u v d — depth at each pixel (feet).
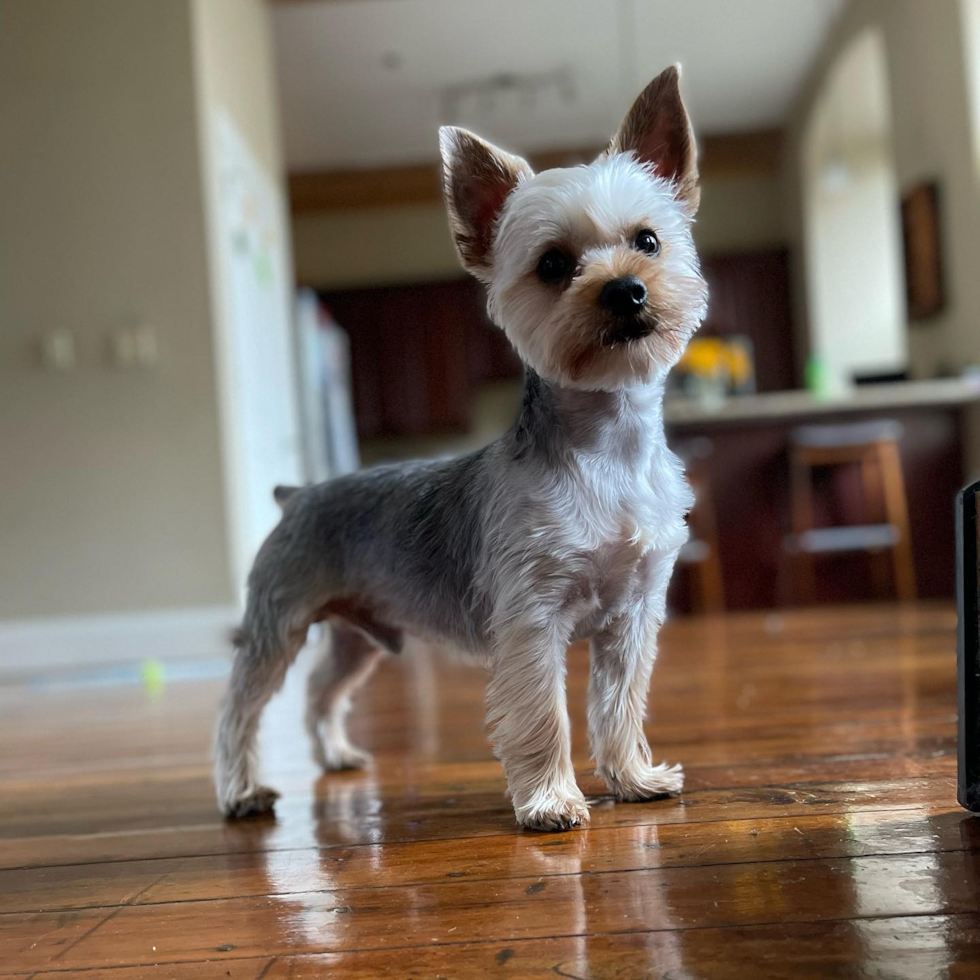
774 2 15.46
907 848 2.87
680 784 3.73
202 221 10.04
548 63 17.13
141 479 10.12
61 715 7.69
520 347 3.50
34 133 10.13
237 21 11.94
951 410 12.65
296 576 4.16
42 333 10.16
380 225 22.30
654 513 3.47
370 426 21.90
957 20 12.25
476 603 3.65
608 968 2.22
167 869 3.35
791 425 12.75
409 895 2.84
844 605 12.72
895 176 14.98
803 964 2.17
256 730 4.21
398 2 14.57
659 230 3.50
